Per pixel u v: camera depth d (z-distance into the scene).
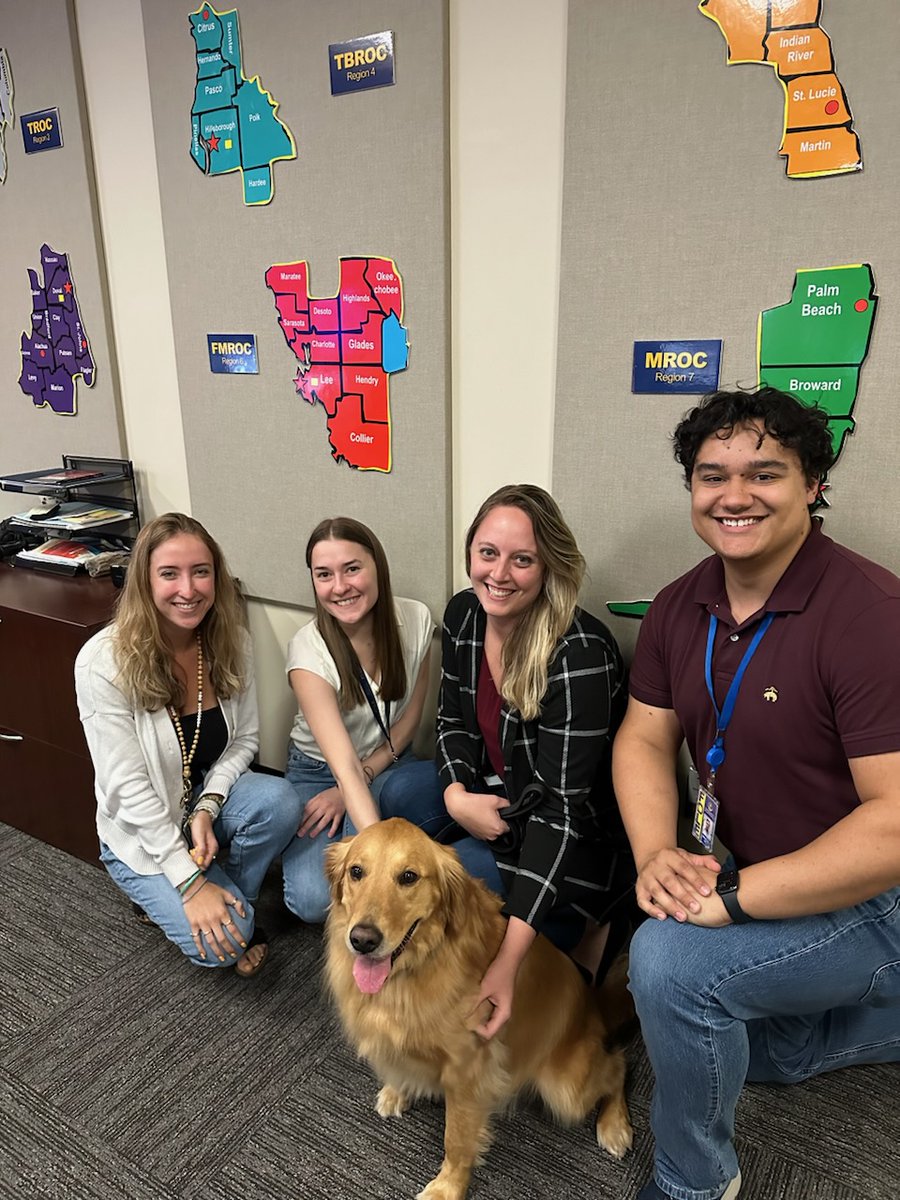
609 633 1.58
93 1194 1.34
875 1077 1.55
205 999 1.74
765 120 1.38
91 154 2.25
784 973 1.16
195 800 1.87
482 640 1.66
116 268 2.34
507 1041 1.36
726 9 1.36
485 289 1.76
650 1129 1.46
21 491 2.36
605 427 1.67
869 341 1.40
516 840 1.57
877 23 1.27
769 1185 1.34
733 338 1.51
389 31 1.67
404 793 1.82
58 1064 1.58
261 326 2.07
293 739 2.05
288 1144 1.42
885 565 1.49
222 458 2.27
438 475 1.91
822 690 1.16
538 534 1.45
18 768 2.24
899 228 1.33
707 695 1.29
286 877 1.85
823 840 1.12
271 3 1.80
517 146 1.64
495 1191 1.34
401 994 1.29
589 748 1.50
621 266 1.57
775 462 1.12
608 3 1.46
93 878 2.15
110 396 2.45
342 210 1.86
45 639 2.01
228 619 1.86
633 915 1.77
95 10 2.10
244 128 1.94
